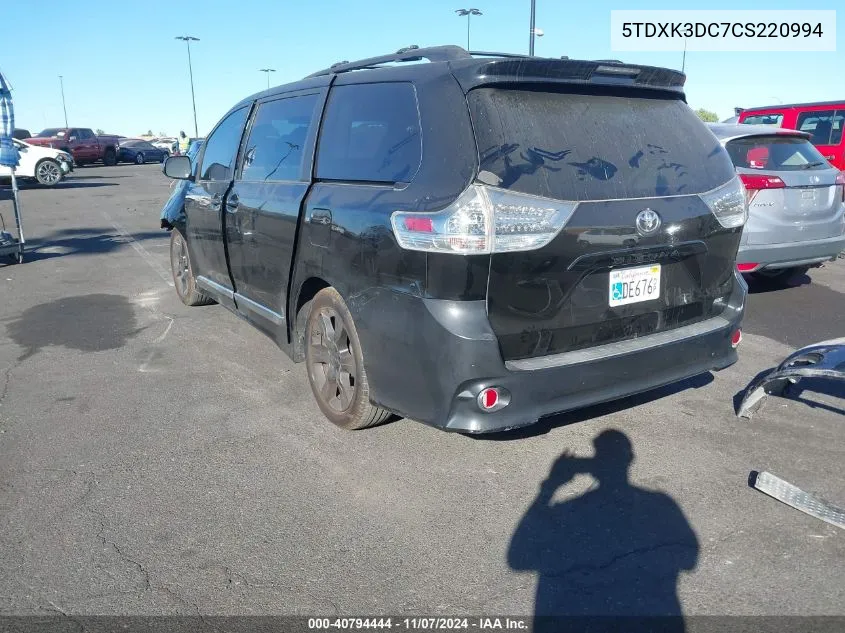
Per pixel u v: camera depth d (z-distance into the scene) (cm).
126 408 436
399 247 304
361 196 338
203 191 559
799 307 662
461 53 339
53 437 396
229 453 374
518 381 300
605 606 254
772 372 394
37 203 1752
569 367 309
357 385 359
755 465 354
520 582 267
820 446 373
